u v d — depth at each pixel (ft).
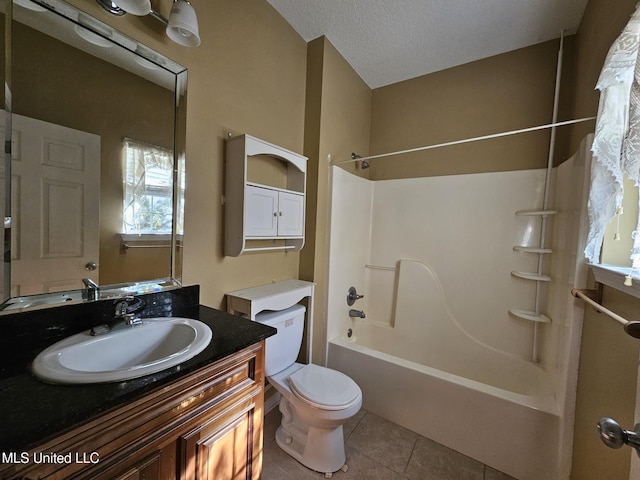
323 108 6.47
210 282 4.63
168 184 4.00
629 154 2.70
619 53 2.93
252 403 3.29
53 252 3.00
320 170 6.47
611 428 1.89
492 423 4.63
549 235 6.12
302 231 5.95
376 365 5.84
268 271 5.83
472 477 4.43
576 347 4.14
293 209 5.71
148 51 3.65
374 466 4.59
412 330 7.68
